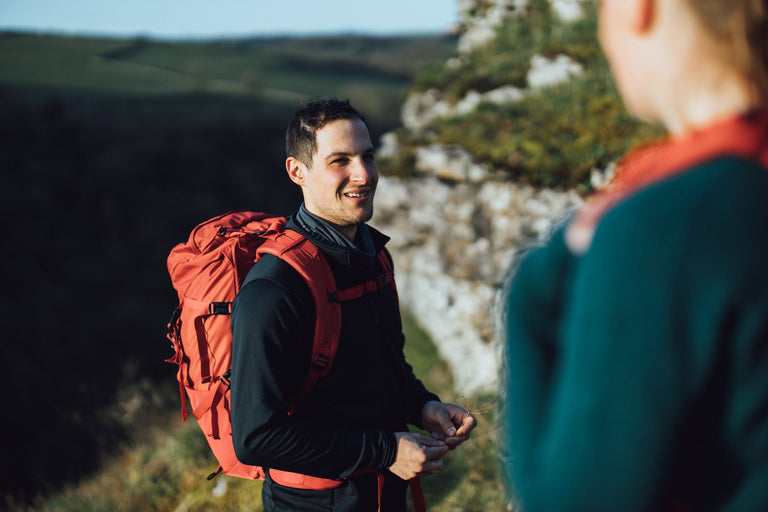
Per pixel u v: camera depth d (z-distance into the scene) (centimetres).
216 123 2177
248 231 178
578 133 557
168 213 1689
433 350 612
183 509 387
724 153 49
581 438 48
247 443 147
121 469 530
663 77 55
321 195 171
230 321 167
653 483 46
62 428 898
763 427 45
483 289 554
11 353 1116
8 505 741
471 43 927
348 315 163
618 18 57
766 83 52
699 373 46
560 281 58
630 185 55
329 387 160
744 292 44
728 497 47
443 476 354
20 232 1491
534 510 52
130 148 1886
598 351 48
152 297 1379
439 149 605
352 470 153
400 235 619
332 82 4928
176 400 850
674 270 46
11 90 2664
